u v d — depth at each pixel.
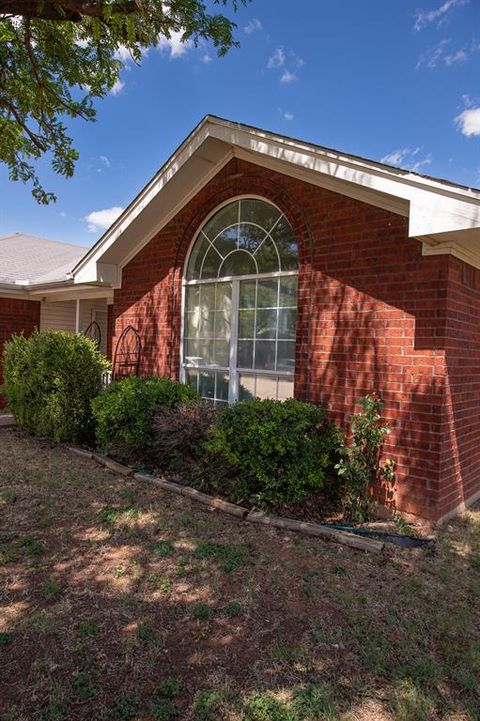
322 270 5.48
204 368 6.99
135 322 8.05
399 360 4.86
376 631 2.87
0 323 11.53
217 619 2.93
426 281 4.67
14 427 8.91
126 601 3.08
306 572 3.58
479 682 2.46
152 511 4.68
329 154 4.81
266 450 4.66
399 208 4.83
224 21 4.31
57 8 3.62
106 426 6.40
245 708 2.21
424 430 4.68
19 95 5.59
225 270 6.71
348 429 5.21
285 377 5.96
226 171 6.57
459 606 3.22
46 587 3.20
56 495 5.07
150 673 2.43
